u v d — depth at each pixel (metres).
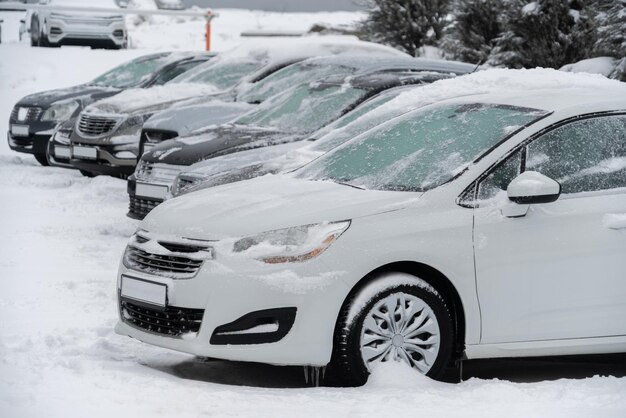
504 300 13.73
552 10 35.00
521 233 13.78
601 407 12.16
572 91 15.52
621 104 14.86
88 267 21.45
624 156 14.59
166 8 79.12
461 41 41.03
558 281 13.89
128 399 12.17
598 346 14.10
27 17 60.53
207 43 57.09
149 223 14.39
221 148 23.12
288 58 33.06
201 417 11.59
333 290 13.05
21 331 15.80
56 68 52.31
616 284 14.08
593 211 14.09
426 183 14.10
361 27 47.75
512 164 14.16
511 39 35.69
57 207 29.58
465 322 13.66
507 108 15.12
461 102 15.75
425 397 12.50
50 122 38.12
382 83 24.02
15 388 12.47
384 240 13.27
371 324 13.24
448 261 13.49
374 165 14.95
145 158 24.27
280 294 12.97
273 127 24.16
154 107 33.69
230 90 31.88
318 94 24.59
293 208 13.63
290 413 11.84
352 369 13.13
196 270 13.38
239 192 14.80
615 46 30.83
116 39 55.31
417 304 13.44
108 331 16.12
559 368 15.54
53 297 18.41
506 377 14.88
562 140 14.45
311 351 13.02
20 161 39.53
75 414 11.48
